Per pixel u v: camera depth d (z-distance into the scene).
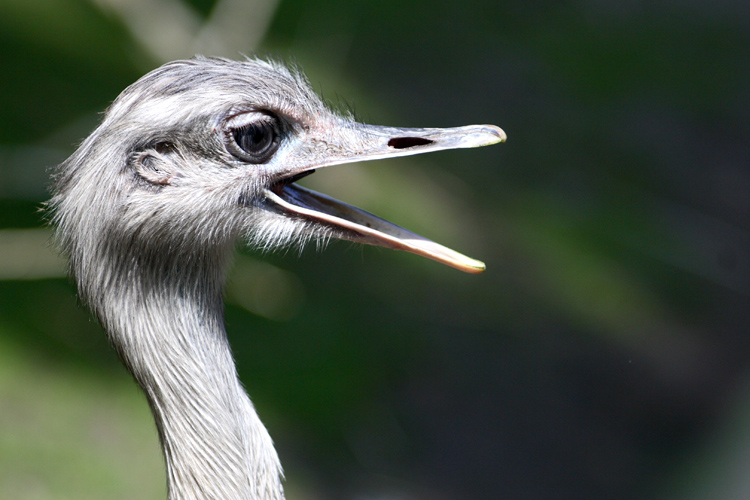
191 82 5.16
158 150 5.06
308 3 17.91
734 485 10.88
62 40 15.23
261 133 5.45
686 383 14.45
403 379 12.99
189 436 4.98
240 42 13.30
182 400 5.00
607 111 19.09
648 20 21.80
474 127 5.84
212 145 5.20
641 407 14.05
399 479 11.52
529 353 14.32
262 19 13.47
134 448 9.95
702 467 11.89
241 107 5.27
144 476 9.69
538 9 21.42
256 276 12.95
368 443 11.77
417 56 18.70
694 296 15.86
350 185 15.01
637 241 16.39
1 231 11.24
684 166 18.39
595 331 14.81
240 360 11.86
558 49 20.30
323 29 17.52
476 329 14.34
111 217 4.93
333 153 5.64
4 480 9.02
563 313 14.94
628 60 20.45
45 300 11.53
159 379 5.01
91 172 4.93
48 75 14.41
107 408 10.38
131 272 4.97
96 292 5.03
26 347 10.77
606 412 13.88
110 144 4.93
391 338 13.54
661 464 13.27
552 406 13.70
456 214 15.58
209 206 5.21
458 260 5.43
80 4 16.12
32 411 9.93
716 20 22.12
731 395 13.73
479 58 19.25
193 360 5.05
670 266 15.95
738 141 19.31
